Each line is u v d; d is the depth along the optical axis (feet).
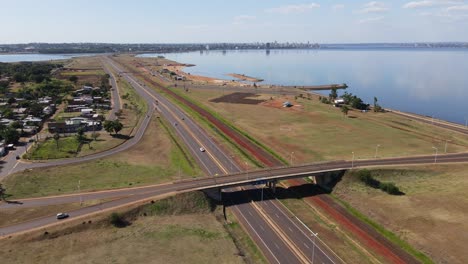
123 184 453.17
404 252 335.06
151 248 328.90
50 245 327.26
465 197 417.49
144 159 562.25
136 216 382.83
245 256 329.31
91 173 494.18
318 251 339.77
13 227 347.56
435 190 442.50
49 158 547.49
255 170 488.02
